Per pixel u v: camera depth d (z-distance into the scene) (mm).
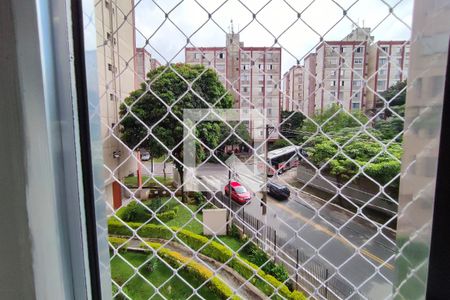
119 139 514
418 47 245
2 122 239
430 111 230
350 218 494
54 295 259
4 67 233
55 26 240
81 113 264
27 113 237
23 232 251
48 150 243
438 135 222
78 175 264
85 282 276
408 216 269
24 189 245
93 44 281
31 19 227
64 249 262
